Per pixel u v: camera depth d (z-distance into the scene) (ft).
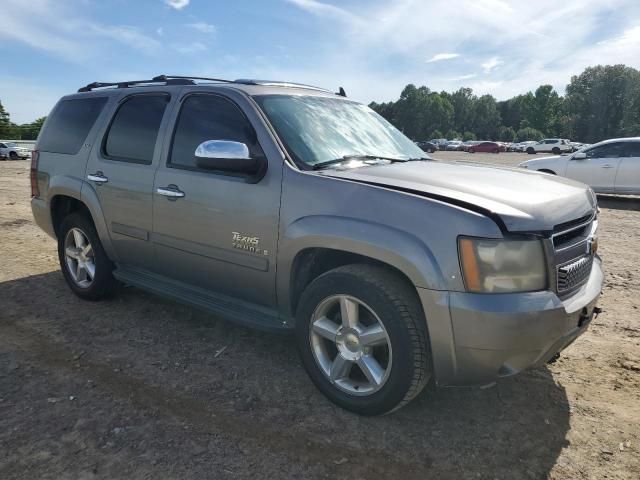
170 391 10.58
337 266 10.67
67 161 15.26
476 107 412.98
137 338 13.09
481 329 8.16
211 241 11.45
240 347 12.66
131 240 13.44
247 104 11.26
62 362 11.78
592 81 317.83
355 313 9.49
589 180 42.60
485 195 8.95
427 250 8.43
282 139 10.69
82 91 16.53
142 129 13.38
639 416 9.89
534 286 8.38
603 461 8.63
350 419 9.69
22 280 17.70
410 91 381.19
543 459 8.66
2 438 8.91
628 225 30.19
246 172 10.32
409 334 8.77
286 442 8.98
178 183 11.95
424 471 8.35
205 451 8.68
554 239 8.80
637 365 11.86
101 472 8.11
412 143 13.85
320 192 9.73
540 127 369.71
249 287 11.17
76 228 15.28
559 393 10.73
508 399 10.50
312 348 10.14
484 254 8.16
